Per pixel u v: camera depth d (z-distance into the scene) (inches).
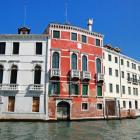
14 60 1273.4
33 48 1300.4
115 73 1697.8
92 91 1391.5
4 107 1219.9
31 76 1263.5
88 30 1448.1
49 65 1291.8
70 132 812.0
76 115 1312.7
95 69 1432.1
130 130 894.4
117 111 1480.1
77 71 1336.1
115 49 1797.5
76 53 1374.3
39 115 1229.7
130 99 1812.3
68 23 1430.9
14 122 1146.7
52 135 735.7
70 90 1318.9
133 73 1909.4
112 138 693.3
